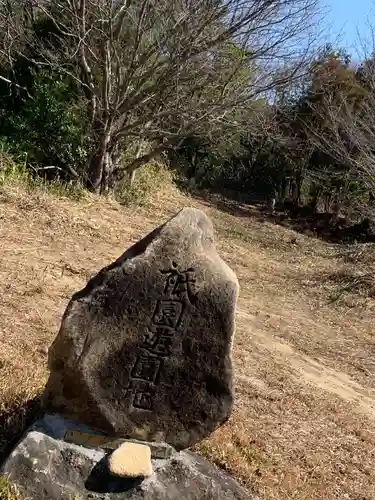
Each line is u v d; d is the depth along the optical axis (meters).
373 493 5.32
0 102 14.17
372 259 15.45
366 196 20.92
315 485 5.14
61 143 13.18
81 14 12.04
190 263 3.99
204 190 25.53
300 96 23.39
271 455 5.39
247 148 30.64
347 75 20.95
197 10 12.19
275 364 7.79
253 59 13.44
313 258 15.98
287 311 10.59
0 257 8.05
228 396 4.06
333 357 8.81
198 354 4.02
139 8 12.94
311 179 26.31
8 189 10.66
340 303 11.59
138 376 3.95
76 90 13.74
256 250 15.72
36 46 13.82
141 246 4.03
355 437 6.29
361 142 17.11
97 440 3.92
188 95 13.31
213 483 4.04
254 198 29.08
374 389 8.00
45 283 7.61
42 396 4.06
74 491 3.69
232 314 4.03
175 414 4.02
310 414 6.54
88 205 11.97
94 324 3.89
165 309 3.97
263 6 12.52
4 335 5.95
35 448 3.75
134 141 14.92
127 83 12.53
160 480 3.91
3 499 3.46
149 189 16.73
